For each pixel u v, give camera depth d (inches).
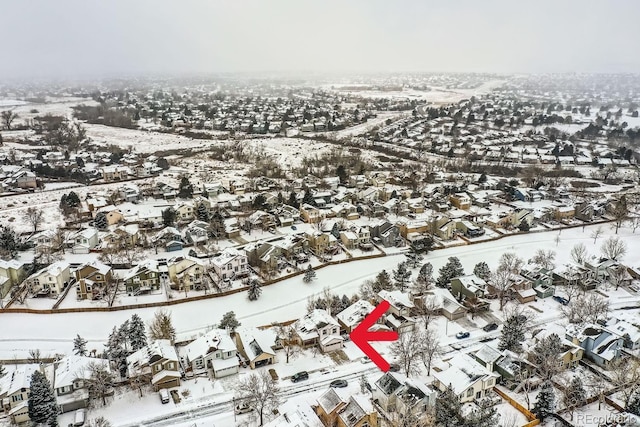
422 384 2188.7
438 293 3174.2
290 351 2674.7
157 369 2336.4
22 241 3924.7
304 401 2134.6
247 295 3307.1
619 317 2839.6
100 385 2202.3
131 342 2576.3
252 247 3791.8
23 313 3006.9
